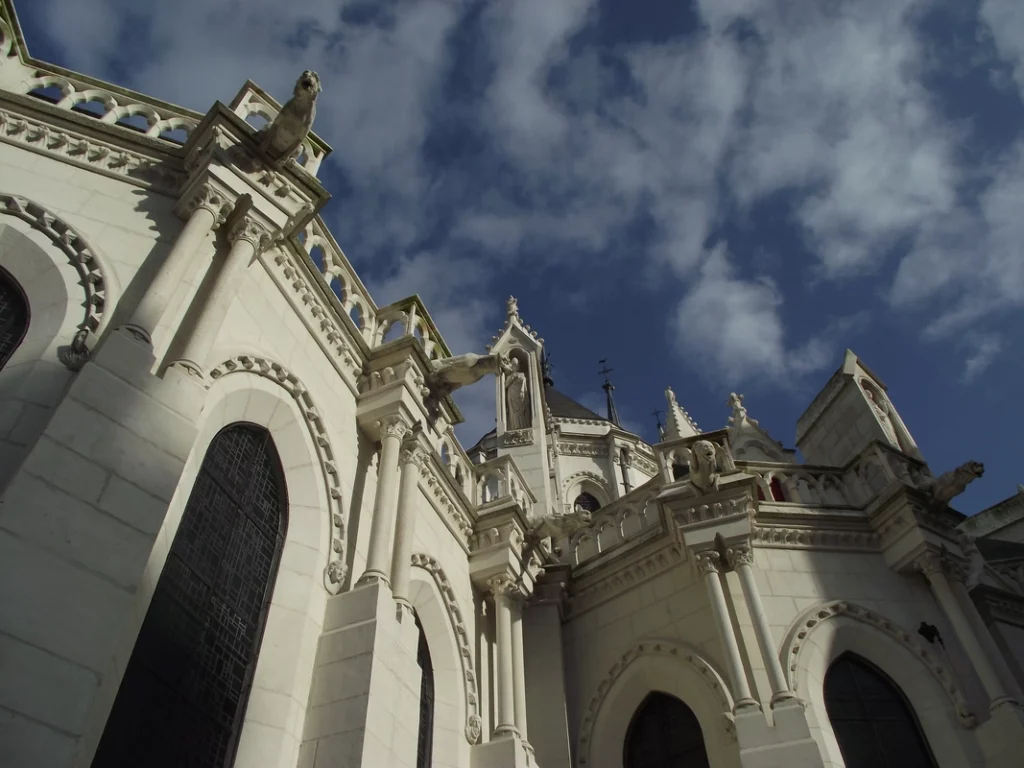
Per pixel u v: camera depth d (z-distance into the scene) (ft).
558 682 45.42
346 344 39.27
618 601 48.21
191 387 25.76
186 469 27.43
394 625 32.04
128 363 24.50
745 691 38.19
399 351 40.45
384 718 28.78
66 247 29.73
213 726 26.21
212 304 28.91
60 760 17.17
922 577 44.39
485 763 38.78
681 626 44.14
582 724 44.14
